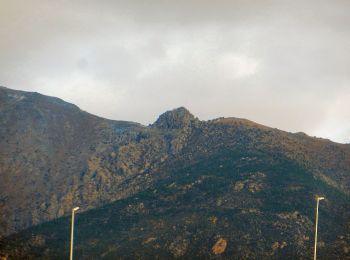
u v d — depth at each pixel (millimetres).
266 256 162250
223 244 166250
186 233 172875
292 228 174000
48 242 178125
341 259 163250
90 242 176000
